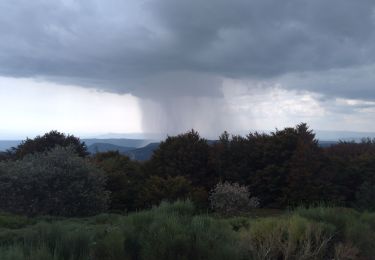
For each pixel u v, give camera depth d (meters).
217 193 22.17
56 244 6.83
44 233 7.31
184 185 26.08
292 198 28.30
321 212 10.13
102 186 22.23
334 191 27.70
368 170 28.31
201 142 34.09
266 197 29.88
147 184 27.75
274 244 8.21
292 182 28.72
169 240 6.86
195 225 7.57
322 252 8.41
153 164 33.62
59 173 19.03
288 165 29.72
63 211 18.88
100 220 14.31
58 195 18.81
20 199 18.55
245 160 31.81
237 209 21.48
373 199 23.20
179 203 9.94
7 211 18.61
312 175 28.39
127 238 7.20
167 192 25.70
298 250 8.38
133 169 32.53
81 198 19.27
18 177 18.41
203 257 6.85
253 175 31.03
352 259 8.59
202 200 25.05
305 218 9.53
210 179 32.56
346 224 9.65
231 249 7.11
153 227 7.42
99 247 6.98
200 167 32.84
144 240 7.11
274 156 30.98
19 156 33.38
